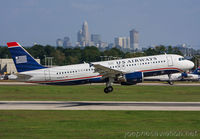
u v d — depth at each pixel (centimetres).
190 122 11812
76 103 17938
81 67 19362
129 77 18550
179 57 19850
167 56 19750
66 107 16050
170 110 14725
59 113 13912
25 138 9288
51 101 19088
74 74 19288
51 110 14862
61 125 11269
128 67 19150
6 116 13188
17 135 9669
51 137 9381
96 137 9375
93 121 12000
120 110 14725
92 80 19288
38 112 14225
